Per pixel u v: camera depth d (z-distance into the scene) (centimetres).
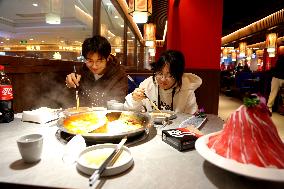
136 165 112
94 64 265
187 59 536
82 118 177
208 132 172
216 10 521
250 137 100
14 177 98
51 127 176
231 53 2514
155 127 182
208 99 529
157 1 845
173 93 280
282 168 91
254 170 89
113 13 872
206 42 527
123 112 188
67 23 1096
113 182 95
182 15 529
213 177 101
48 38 1507
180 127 177
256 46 2178
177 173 104
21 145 109
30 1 767
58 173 102
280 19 1033
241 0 829
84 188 90
